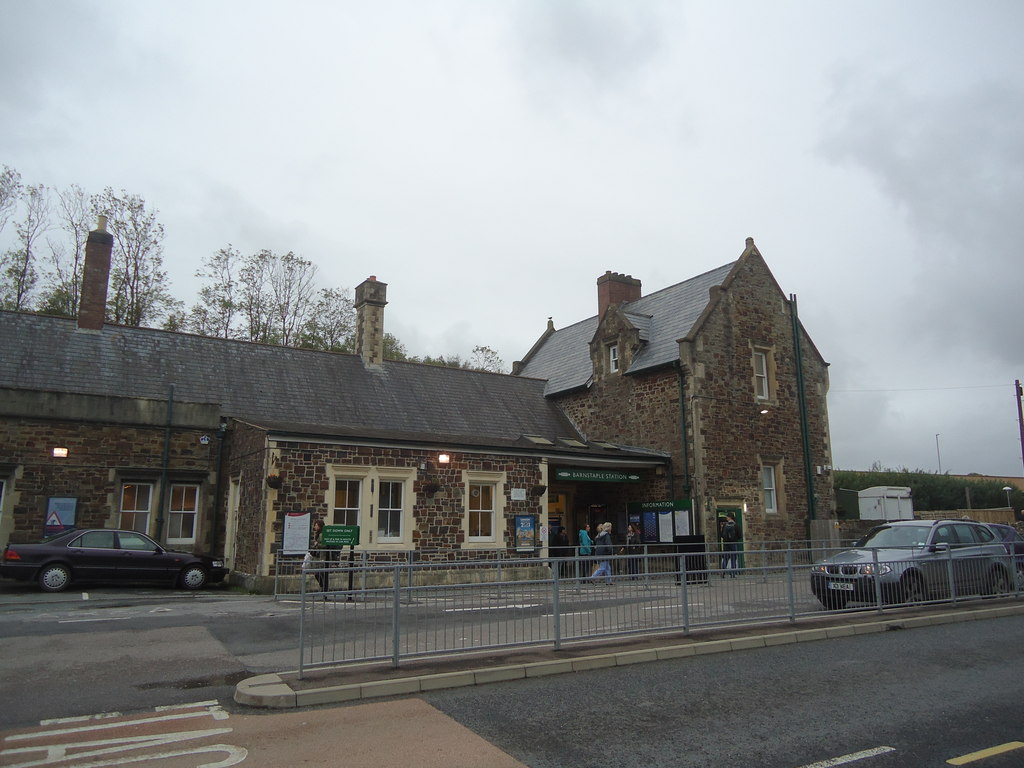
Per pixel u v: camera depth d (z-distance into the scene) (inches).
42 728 249.9
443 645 344.2
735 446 933.2
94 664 345.1
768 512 957.2
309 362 971.3
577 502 1024.9
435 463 768.3
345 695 284.7
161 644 391.2
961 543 554.6
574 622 377.7
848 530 1001.5
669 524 888.3
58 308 1270.9
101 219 884.6
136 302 1327.5
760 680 315.6
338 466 709.9
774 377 1000.2
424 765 211.9
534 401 1134.4
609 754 221.8
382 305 1051.9
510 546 801.6
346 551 665.0
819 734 241.0
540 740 235.1
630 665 347.3
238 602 576.7
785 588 454.0
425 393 1024.2
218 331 1470.2
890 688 300.5
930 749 226.1
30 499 710.5
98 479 742.5
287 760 216.2
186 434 792.9
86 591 645.3
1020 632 428.5
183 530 783.7
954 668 336.2
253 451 721.0
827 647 389.7
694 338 927.0
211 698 289.1
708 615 421.1
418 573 728.3
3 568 616.4
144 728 249.3
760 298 1011.3
